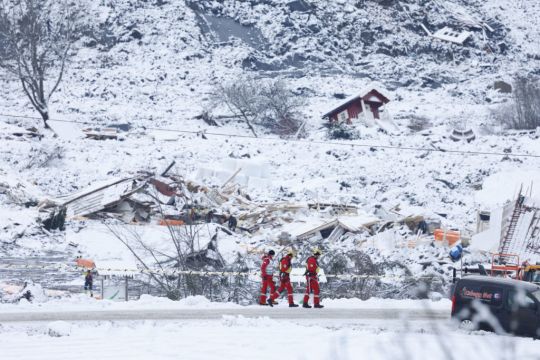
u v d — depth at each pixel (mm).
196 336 61250
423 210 191125
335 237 168750
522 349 56188
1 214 167625
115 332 63344
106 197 181125
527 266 105125
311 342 58062
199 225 141875
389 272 118125
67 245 154375
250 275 100312
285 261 88812
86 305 84188
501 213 142000
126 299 95125
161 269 101062
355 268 112750
